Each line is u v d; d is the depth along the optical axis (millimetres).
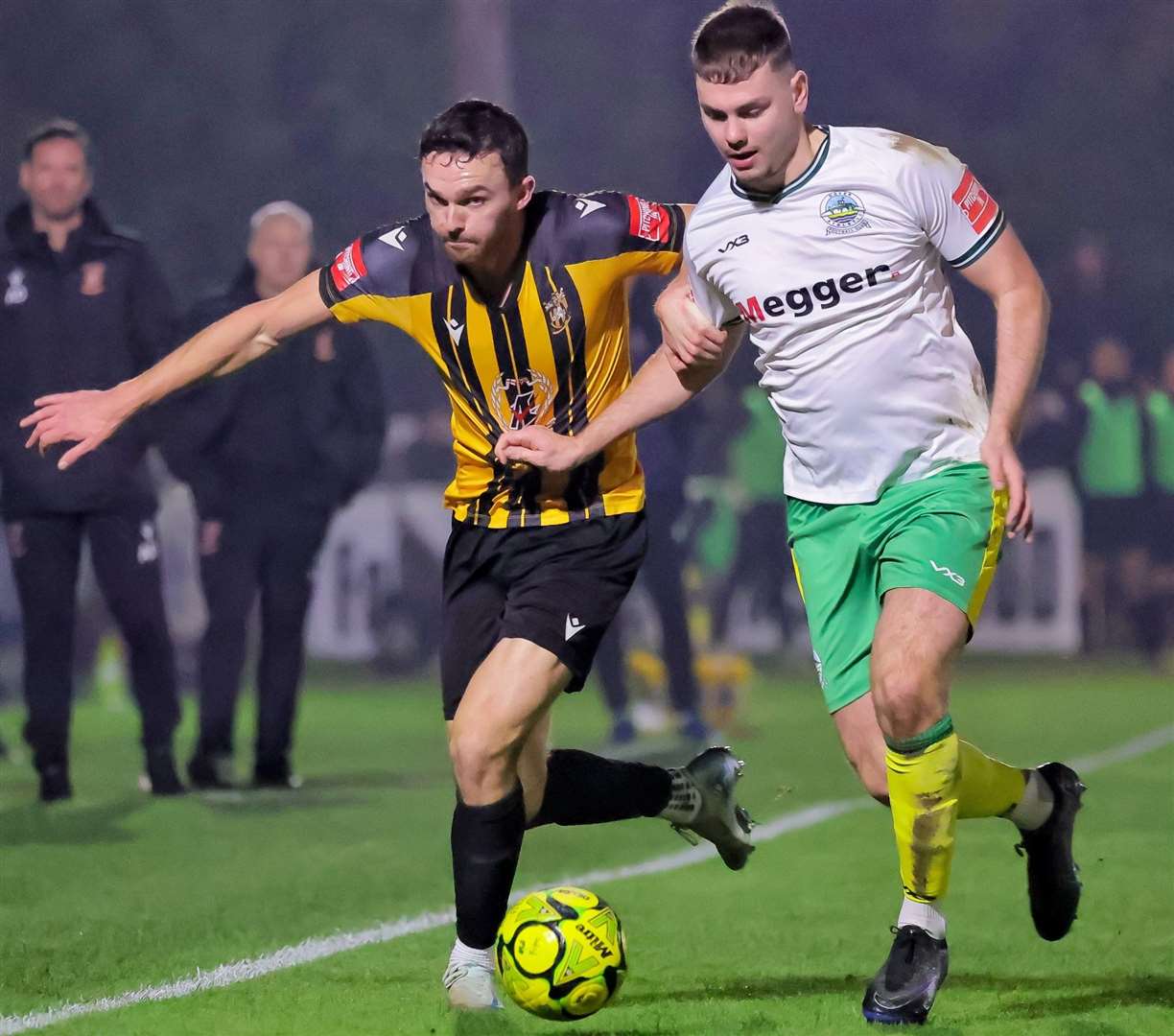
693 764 18781
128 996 16547
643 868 24406
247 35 105000
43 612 30500
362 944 19156
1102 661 67062
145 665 31828
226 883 23188
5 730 45469
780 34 15320
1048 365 80938
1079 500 66438
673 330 16312
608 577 16344
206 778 32906
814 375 16031
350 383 32625
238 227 104125
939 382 15945
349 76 106500
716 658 44406
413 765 37562
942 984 16406
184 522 69000
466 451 16797
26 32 101562
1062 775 17594
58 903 21625
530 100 115625
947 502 15648
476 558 16734
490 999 15727
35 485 30141
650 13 115688
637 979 17344
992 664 66125
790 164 15766
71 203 30203
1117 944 19078
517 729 15625
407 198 106250
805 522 16547
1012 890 22453
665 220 16375
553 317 16125
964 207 15680
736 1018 15438
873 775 16266
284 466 32312
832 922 20469
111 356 30438
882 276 15742
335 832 27703
